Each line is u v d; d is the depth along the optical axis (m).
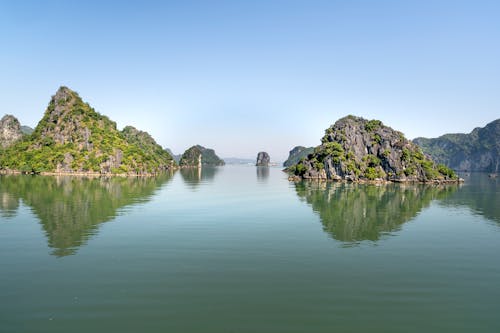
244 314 27.45
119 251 43.97
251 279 34.91
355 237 54.03
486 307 29.56
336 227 61.44
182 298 30.17
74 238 50.22
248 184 169.50
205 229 57.72
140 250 44.47
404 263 41.06
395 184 186.50
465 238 54.38
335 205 91.25
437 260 42.47
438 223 67.25
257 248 46.44
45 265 38.28
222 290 32.00
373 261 41.66
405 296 31.45
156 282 33.69
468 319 27.45
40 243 47.16
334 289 32.69
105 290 31.64
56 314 27.08
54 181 155.50
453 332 25.48
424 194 129.12
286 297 30.70
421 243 50.84
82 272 36.22
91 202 87.44
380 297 31.11
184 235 53.09
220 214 72.88
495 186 180.88
